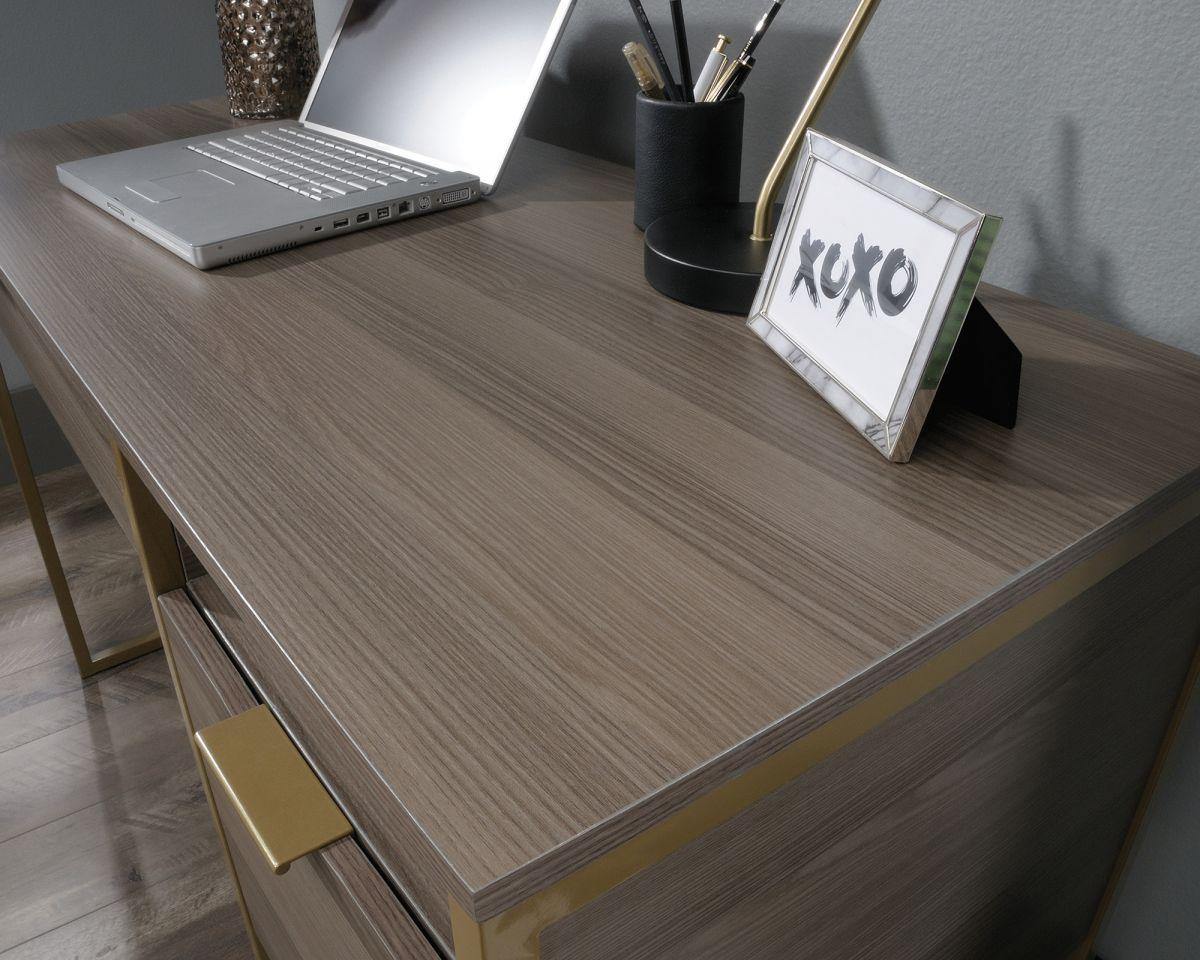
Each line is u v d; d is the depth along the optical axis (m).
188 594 0.62
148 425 0.49
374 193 0.75
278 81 1.04
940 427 0.48
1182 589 0.53
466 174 0.79
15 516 1.66
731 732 0.31
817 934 0.43
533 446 0.46
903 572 0.38
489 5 0.82
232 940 0.99
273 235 0.69
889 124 0.66
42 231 0.76
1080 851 0.63
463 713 0.32
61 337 0.58
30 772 1.19
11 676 1.33
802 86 0.71
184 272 0.67
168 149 0.91
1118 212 0.56
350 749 0.32
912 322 0.43
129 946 0.99
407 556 0.39
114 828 1.11
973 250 0.40
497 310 0.60
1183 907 0.75
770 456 0.45
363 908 0.40
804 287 0.52
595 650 0.35
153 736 1.23
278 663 0.36
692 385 0.51
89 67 1.60
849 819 0.40
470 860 0.28
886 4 0.63
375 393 0.51
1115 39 0.53
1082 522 0.41
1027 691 0.46
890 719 0.39
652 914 0.34
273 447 0.46
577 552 0.39
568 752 0.31
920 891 0.49
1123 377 0.52
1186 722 0.68
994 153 0.61
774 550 0.39
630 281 0.64
